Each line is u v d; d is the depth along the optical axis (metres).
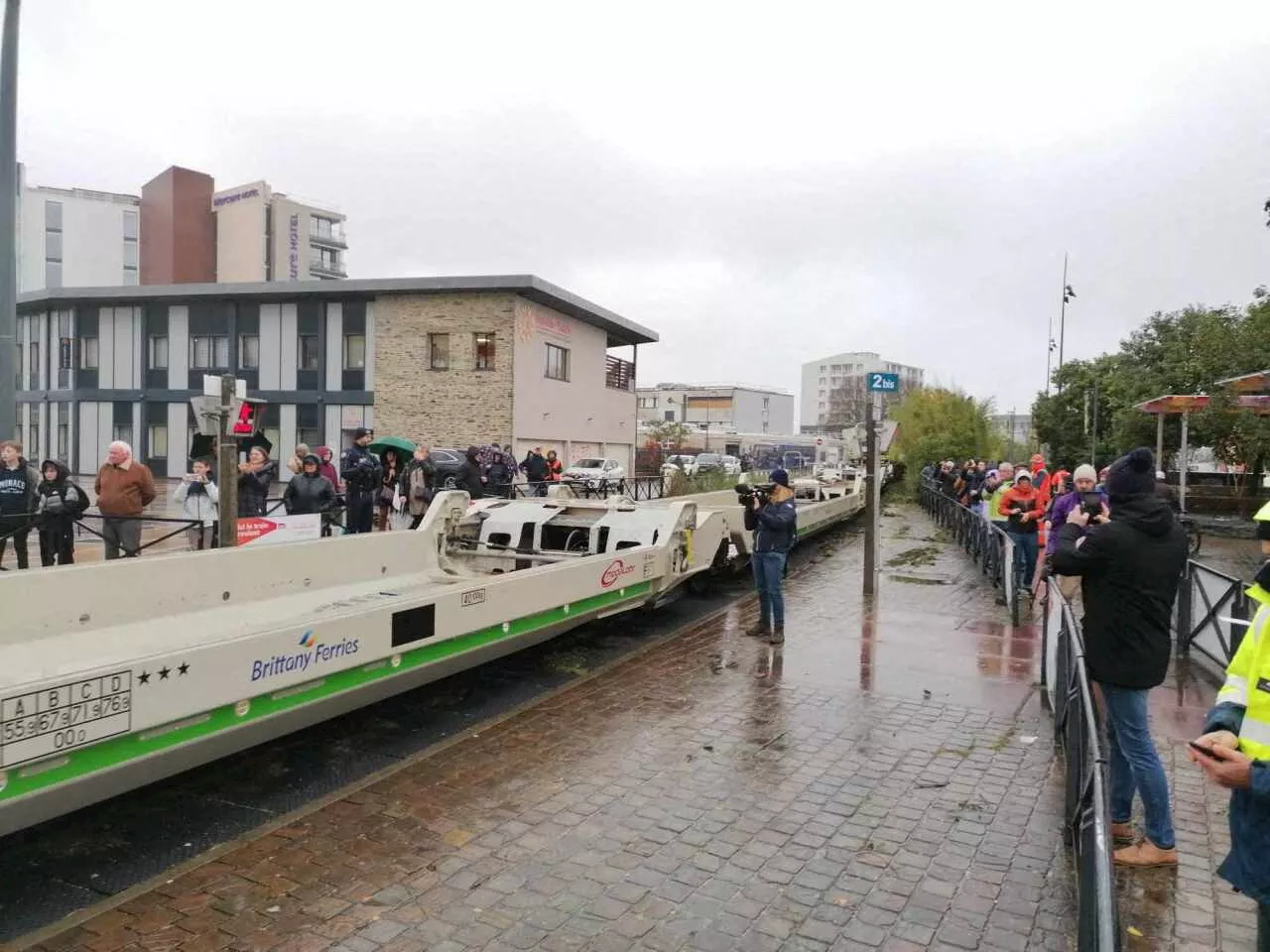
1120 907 3.68
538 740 5.59
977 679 7.16
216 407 7.64
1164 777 4.01
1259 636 2.41
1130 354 38.56
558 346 31.08
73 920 3.42
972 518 14.63
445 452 24.64
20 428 35.41
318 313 29.58
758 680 7.07
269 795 4.69
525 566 8.41
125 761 3.56
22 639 4.94
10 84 9.94
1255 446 22.41
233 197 64.12
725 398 111.75
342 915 3.50
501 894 3.68
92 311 31.98
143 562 5.55
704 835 4.27
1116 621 3.92
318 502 10.82
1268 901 2.29
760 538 8.59
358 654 4.66
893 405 41.03
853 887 3.80
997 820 4.50
